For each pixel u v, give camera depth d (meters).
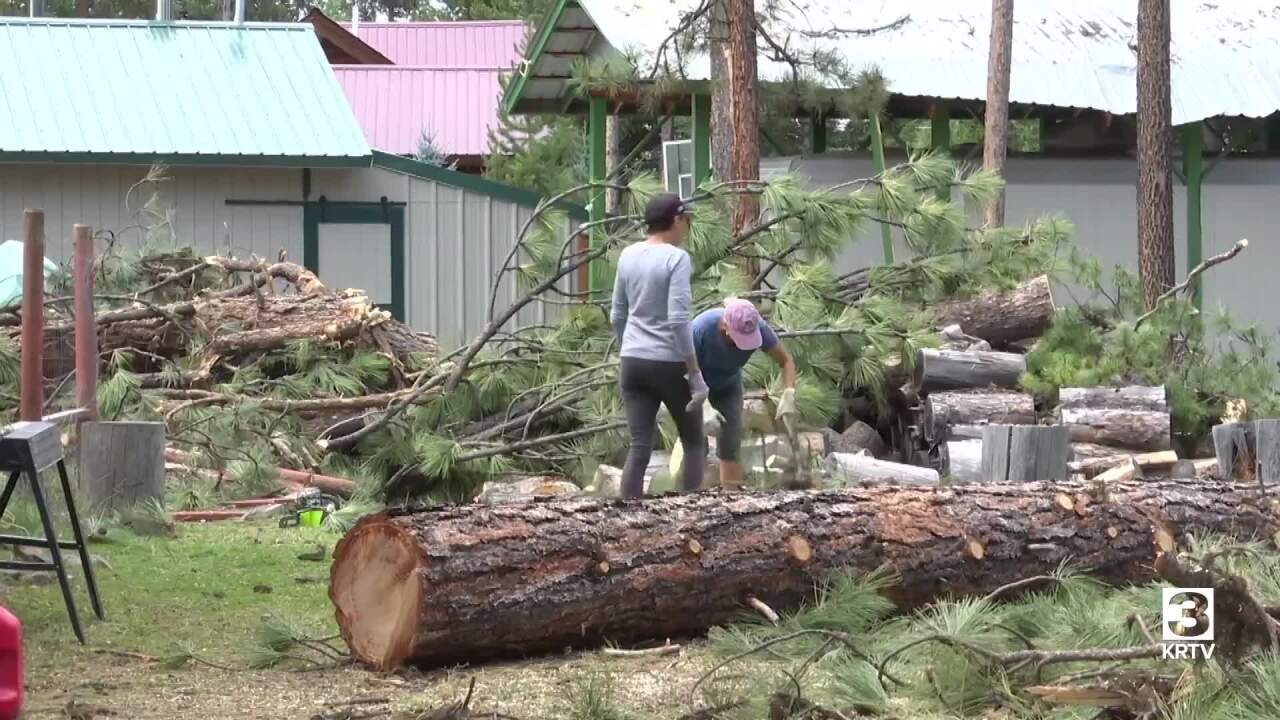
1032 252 11.71
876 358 10.54
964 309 12.52
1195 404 11.49
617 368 10.41
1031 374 11.41
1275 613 4.71
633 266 7.27
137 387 10.67
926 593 5.99
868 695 4.71
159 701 4.84
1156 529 6.31
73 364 11.93
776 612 5.82
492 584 5.24
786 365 7.91
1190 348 12.21
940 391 11.47
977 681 4.69
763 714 4.59
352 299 12.46
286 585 6.89
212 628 5.99
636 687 5.02
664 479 8.40
